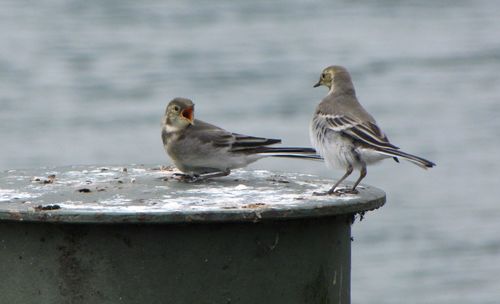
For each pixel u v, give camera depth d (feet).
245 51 115.55
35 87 95.96
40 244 19.35
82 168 26.48
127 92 95.96
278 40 121.80
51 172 25.55
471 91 102.47
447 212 71.05
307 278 20.29
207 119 89.25
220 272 19.48
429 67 112.37
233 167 26.30
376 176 77.97
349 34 129.18
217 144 26.02
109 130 83.82
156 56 110.01
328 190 22.81
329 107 30.37
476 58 115.96
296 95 96.68
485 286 60.18
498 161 81.66
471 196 73.77
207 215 18.95
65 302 19.35
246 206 19.71
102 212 18.85
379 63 113.80
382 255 64.59
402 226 68.39
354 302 58.18
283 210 19.35
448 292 59.31
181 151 26.17
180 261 19.29
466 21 137.18
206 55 110.83
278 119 89.35
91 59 106.63
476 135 87.40
